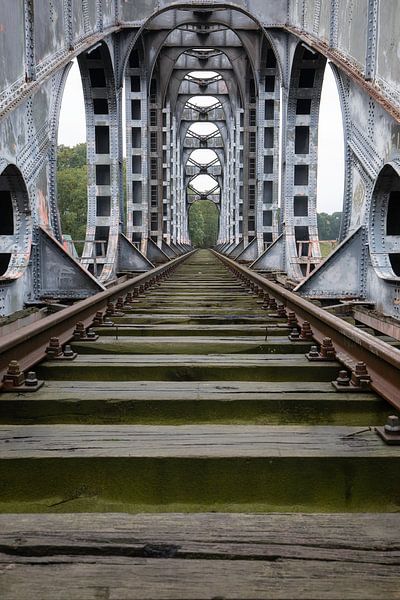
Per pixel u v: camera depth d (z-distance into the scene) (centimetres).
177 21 2155
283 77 1652
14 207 919
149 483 250
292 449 258
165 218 3466
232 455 250
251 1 1623
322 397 335
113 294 753
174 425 309
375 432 280
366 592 166
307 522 205
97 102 1636
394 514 213
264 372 410
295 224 1627
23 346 408
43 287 976
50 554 185
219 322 635
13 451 256
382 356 338
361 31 943
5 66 761
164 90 2808
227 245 4219
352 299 980
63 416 329
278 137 2205
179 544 190
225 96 4034
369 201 930
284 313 662
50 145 1038
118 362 421
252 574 175
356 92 995
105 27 1491
